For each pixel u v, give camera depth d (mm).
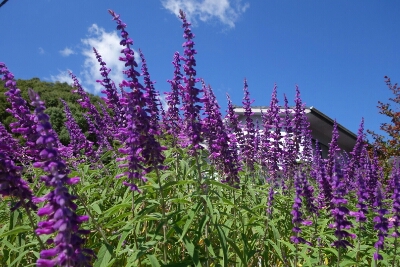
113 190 1122
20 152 1125
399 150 3561
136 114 862
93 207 977
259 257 1119
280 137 1525
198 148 932
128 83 889
